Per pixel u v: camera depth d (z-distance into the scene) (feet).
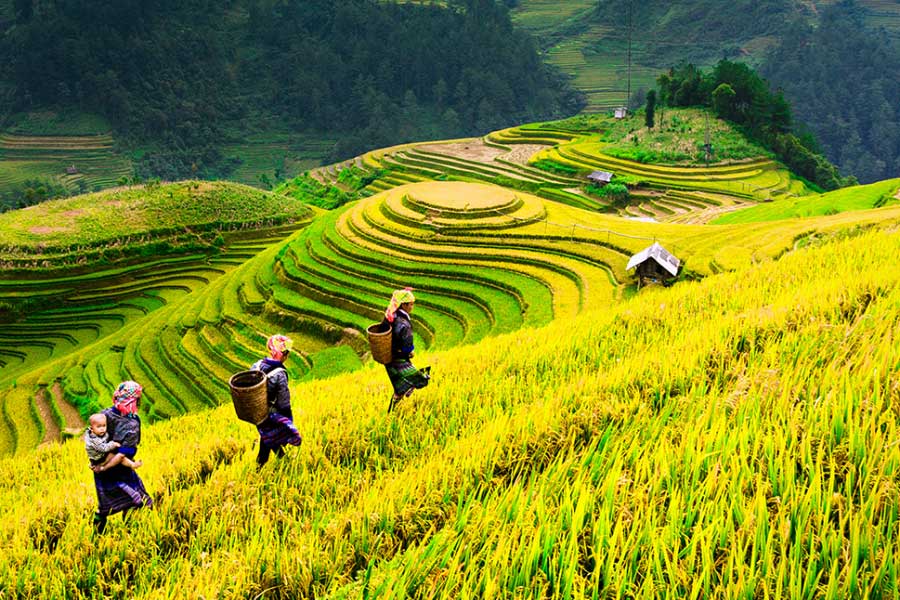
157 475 33.91
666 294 54.29
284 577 22.29
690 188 370.53
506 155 485.56
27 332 250.16
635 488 21.40
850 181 433.48
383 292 178.70
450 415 34.94
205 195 337.31
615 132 482.69
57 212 307.17
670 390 30.55
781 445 21.08
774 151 427.33
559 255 171.22
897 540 16.51
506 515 22.17
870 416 22.08
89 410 164.35
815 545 17.46
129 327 221.05
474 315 153.28
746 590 16.22
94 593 24.62
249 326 189.78
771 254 127.54
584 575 18.99
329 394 46.80
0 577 25.84
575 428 28.37
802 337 31.01
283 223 337.93
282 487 29.53
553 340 46.85
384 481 28.02
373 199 249.55
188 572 23.08
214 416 58.39
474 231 195.11
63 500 32.91
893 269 38.19
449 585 19.08
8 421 169.58
